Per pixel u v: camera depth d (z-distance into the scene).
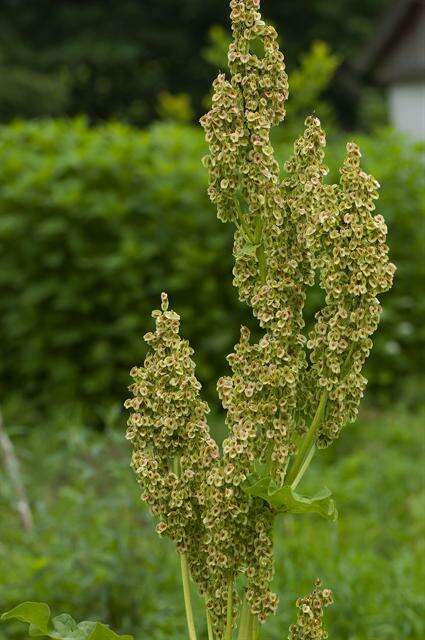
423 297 11.25
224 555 2.56
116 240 10.55
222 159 2.52
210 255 10.29
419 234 11.32
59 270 10.45
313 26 32.75
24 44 32.34
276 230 2.55
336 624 5.55
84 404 10.28
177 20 32.78
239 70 2.54
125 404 2.59
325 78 11.62
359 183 2.45
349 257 2.46
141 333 10.45
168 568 6.05
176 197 10.52
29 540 6.05
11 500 6.22
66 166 10.43
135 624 5.51
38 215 10.43
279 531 6.94
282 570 6.15
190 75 33.09
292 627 2.65
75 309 10.40
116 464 6.15
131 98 32.94
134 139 10.84
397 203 11.16
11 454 6.45
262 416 2.52
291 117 11.63
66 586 5.57
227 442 2.50
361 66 21.83
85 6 32.78
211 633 2.70
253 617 2.63
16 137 11.11
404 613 5.55
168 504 2.61
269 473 2.56
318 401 2.58
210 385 10.43
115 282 10.34
